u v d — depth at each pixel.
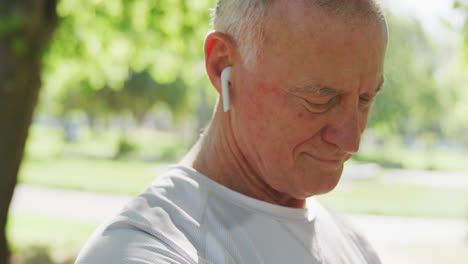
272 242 1.23
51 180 17.95
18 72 5.53
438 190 20.16
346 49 1.12
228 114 1.31
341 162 1.25
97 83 8.76
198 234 1.15
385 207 14.27
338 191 17.58
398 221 12.19
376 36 1.17
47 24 5.61
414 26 11.47
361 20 1.14
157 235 1.10
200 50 7.04
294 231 1.29
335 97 1.17
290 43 1.13
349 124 1.18
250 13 1.19
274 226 1.26
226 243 1.16
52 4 5.65
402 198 16.77
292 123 1.17
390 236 10.44
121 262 1.05
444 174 30.06
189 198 1.22
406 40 12.35
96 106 33.69
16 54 5.49
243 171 1.30
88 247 1.13
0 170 5.72
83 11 7.24
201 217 1.18
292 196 1.33
